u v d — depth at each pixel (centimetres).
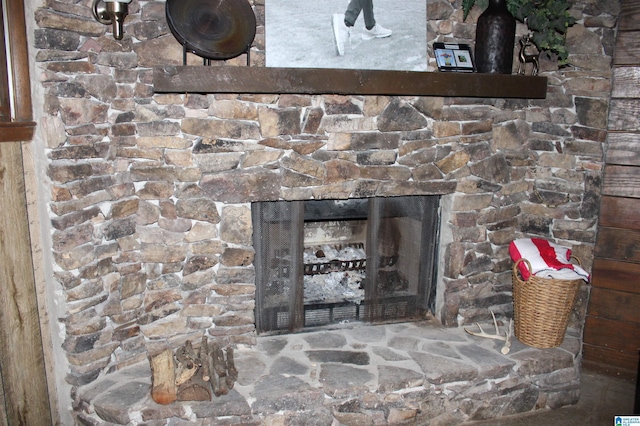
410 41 237
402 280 276
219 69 202
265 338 255
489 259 271
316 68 212
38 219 192
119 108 209
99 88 199
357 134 237
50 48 181
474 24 250
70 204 194
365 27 230
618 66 248
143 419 203
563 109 259
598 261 265
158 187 221
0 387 179
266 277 251
